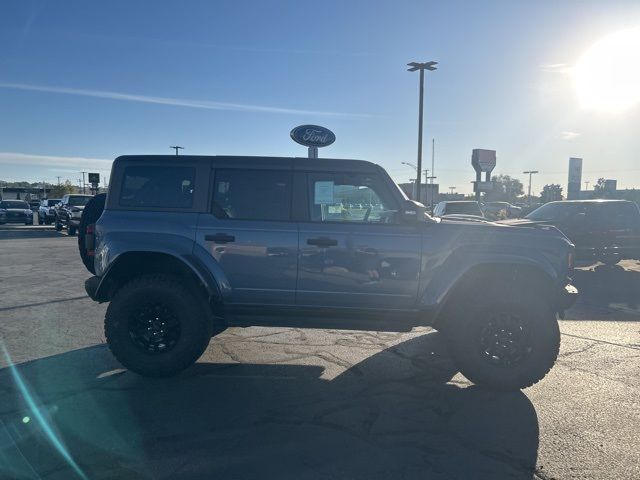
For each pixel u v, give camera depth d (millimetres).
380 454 3695
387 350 6250
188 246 5055
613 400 4738
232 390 4887
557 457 3668
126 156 5305
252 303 5109
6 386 4895
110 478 3342
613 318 8180
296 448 3771
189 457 3623
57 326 7051
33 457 3598
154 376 5062
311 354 6051
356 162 5172
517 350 4852
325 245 5008
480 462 3590
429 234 5020
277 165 5188
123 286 5125
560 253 5074
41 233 25750
